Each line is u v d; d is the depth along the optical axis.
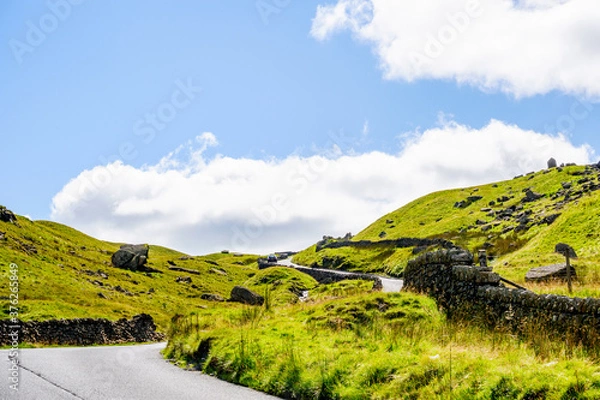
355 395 12.75
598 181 102.19
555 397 10.24
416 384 12.30
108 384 15.42
